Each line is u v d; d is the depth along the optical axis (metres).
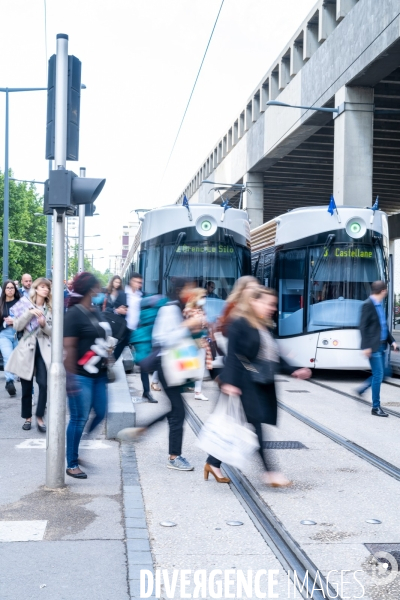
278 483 6.29
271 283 16.28
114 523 5.21
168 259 14.91
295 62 32.59
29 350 8.65
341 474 6.81
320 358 14.53
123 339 10.98
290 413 10.44
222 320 6.30
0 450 7.64
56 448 6.10
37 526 5.12
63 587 4.09
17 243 59.56
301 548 4.77
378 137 33.50
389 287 14.87
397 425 9.45
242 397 6.16
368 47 23.61
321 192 49.06
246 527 5.21
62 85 6.11
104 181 6.07
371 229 14.73
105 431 8.81
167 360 6.87
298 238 15.07
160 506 5.71
